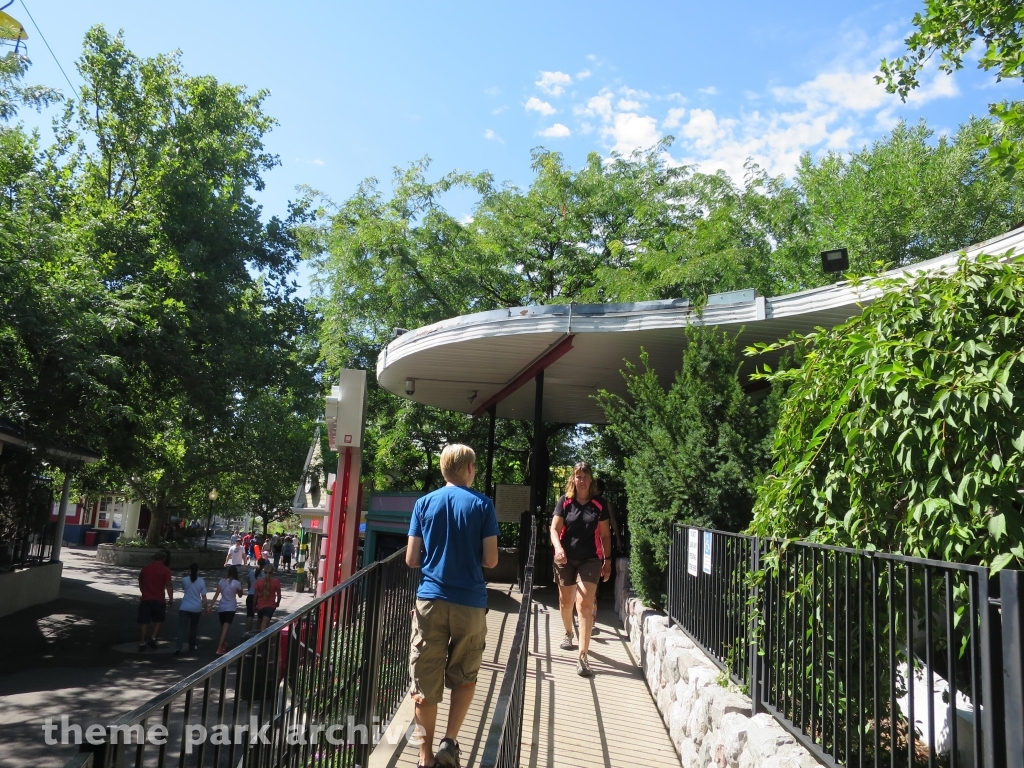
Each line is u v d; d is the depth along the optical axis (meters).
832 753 3.37
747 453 6.77
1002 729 2.21
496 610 9.86
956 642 3.34
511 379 11.79
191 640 14.14
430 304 19.33
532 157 21.70
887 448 3.46
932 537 3.18
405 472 21.50
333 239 20.22
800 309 7.35
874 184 20.02
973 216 18.92
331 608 3.67
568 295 20.27
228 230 21.33
